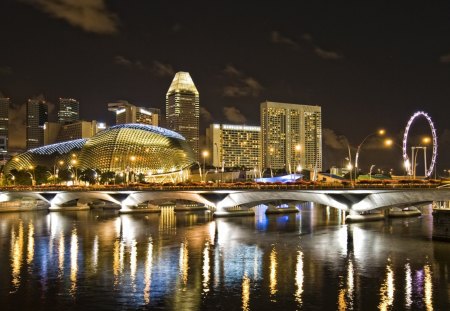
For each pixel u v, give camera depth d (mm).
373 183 105250
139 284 53375
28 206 168250
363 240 83438
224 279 55375
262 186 114812
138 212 152625
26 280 55500
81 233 97625
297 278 55688
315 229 101312
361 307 45219
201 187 124500
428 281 54062
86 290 51125
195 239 87000
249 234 93625
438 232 81812
